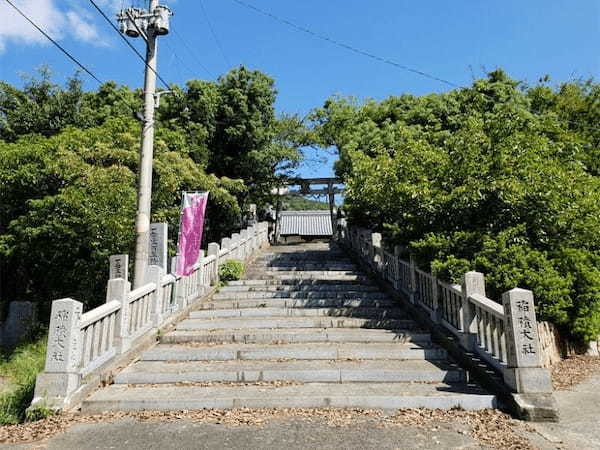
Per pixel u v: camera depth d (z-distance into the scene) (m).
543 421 4.52
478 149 8.62
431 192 8.38
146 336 7.18
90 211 10.02
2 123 15.26
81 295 11.41
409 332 7.67
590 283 7.54
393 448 3.91
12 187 11.22
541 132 10.17
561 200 7.58
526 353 4.85
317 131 20.61
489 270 7.23
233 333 7.63
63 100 15.83
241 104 18.03
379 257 11.55
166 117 17.69
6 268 12.45
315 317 8.57
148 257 8.08
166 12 8.70
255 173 19.17
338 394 5.14
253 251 16.14
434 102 17.11
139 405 4.96
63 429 4.41
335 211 22.83
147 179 8.23
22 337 10.72
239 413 4.81
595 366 7.16
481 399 4.97
